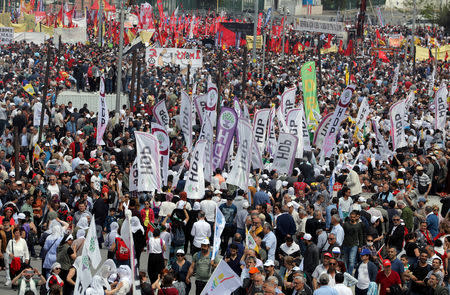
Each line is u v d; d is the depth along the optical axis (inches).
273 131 1460.4
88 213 1092.5
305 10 7677.2
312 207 1104.8
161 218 1104.2
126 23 3486.7
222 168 1255.5
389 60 4163.4
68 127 1846.7
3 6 5880.9
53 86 2368.4
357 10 7194.9
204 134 1250.6
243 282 812.6
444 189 1509.6
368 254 899.4
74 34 3791.8
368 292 872.3
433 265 852.0
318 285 824.3
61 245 912.3
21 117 1788.9
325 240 1003.3
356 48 4099.4
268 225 981.8
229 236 1103.6
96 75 2417.6
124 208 1138.0
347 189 1150.3
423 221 1094.4
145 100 2362.2
